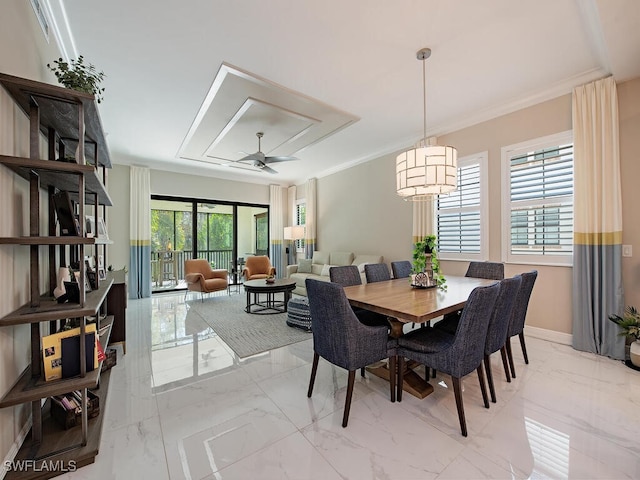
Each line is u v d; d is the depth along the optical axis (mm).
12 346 1482
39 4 1846
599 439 1620
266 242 7754
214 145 4797
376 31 2242
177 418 1849
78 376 1557
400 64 2664
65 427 1649
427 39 2336
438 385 2279
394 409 1945
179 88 3037
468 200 3885
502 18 2117
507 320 2123
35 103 1558
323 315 1891
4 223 1418
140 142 4668
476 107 3537
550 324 3178
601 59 2596
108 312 2896
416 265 2785
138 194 5730
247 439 1646
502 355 2285
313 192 6816
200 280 5105
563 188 3082
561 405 1954
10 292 1463
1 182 1391
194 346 3121
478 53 2520
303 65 2670
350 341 1769
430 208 4258
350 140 4633
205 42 2352
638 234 2637
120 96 3191
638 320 2510
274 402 2031
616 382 2256
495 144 3602
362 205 5602
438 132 4176
